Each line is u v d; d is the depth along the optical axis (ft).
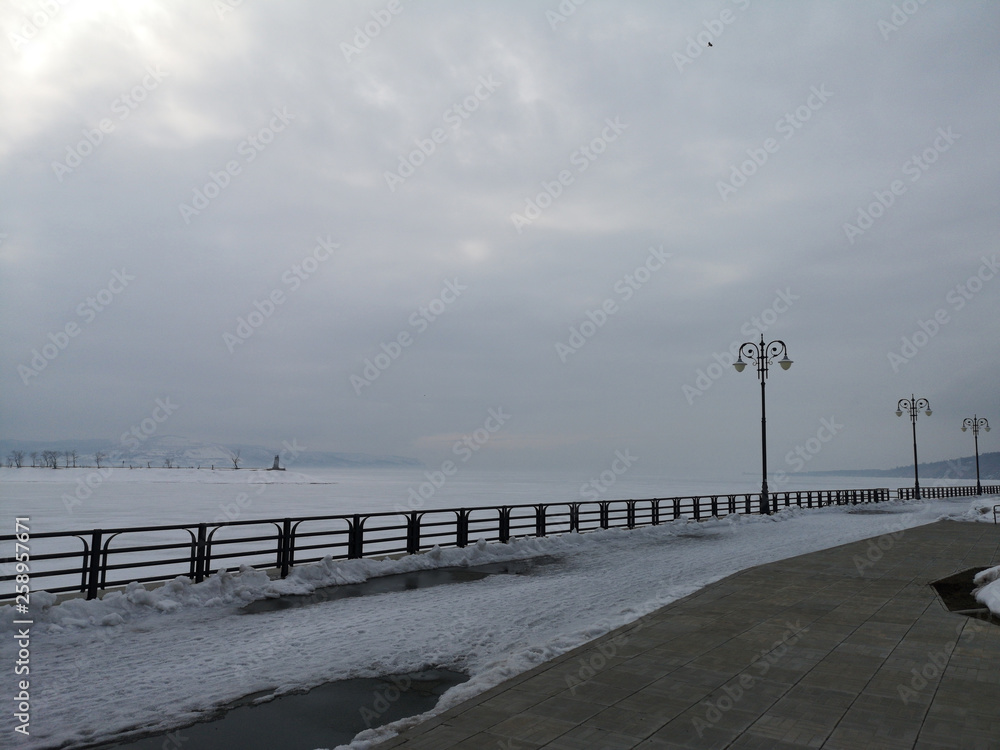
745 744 15.85
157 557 81.66
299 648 27.20
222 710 20.04
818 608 31.68
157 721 19.11
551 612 34.37
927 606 32.22
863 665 22.31
